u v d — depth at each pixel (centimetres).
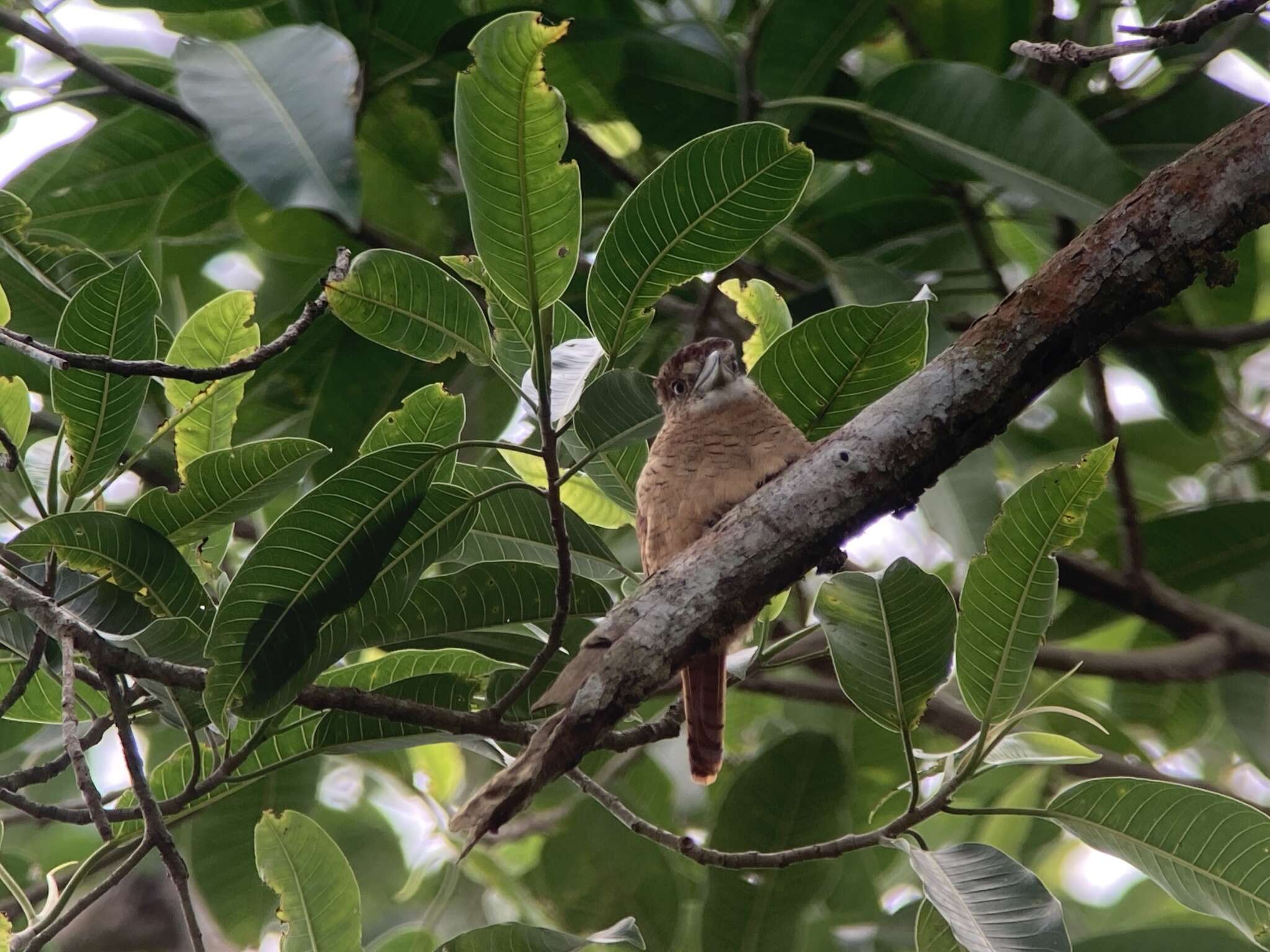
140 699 666
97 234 951
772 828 812
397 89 907
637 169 1005
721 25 993
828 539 495
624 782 1035
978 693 576
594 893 890
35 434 894
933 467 501
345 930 636
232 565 985
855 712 1055
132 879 1009
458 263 562
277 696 564
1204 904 562
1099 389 930
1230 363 1126
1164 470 1180
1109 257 495
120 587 607
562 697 481
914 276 1009
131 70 930
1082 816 584
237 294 654
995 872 550
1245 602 1023
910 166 924
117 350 617
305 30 714
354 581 564
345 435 916
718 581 488
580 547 711
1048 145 809
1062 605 1045
